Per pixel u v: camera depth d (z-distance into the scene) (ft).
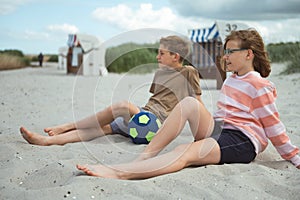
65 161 8.18
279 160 9.33
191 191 6.74
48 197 6.36
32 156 8.81
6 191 6.74
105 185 6.81
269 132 8.79
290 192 6.88
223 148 8.32
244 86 8.90
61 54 64.54
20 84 30.09
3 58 64.90
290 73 32.55
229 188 6.94
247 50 8.96
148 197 6.46
